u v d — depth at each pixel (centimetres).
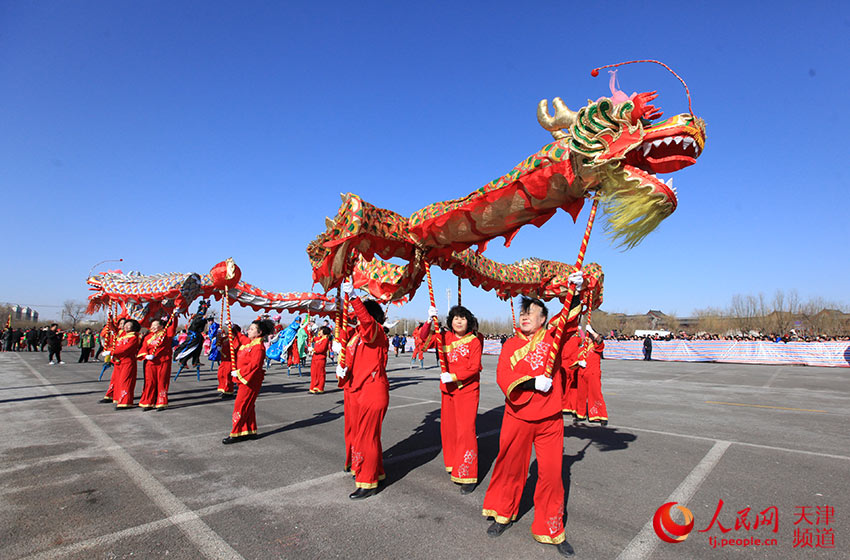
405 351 3278
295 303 1133
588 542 314
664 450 559
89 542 310
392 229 473
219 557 291
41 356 2530
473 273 603
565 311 320
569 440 614
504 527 328
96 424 698
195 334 1317
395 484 435
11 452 534
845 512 367
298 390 1173
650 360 2586
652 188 305
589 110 330
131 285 1045
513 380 321
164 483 431
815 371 1845
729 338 3434
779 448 568
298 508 373
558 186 366
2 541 310
